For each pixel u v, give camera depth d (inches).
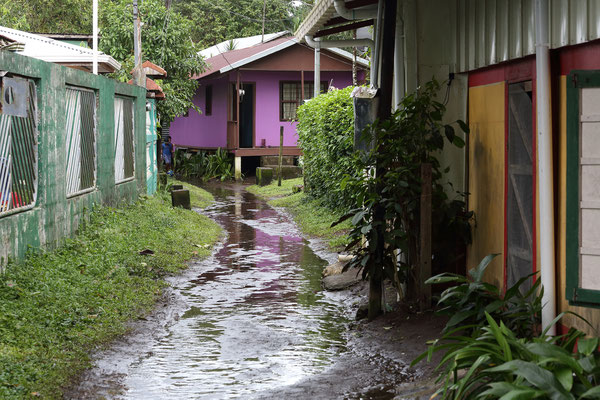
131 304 324.5
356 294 360.2
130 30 919.0
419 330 278.7
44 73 346.3
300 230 599.2
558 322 218.8
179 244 481.1
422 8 319.6
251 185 1068.5
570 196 189.5
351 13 360.5
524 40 247.3
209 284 389.7
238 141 1128.2
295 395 223.0
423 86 321.1
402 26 333.1
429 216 296.0
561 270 216.8
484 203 294.4
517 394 148.1
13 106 305.1
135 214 514.3
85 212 426.3
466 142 315.9
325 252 490.6
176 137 1513.3
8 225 301.1
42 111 343.3
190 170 1216.2
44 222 347.9
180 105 965.2
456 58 316.2
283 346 278.7
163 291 365.1
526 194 251.4
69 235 391.5
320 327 306.5
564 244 214.8
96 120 460.4
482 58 288.8
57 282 307.1
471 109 310.8
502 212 274.4
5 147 303.3
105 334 277.6
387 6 301.1
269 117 1160.8
